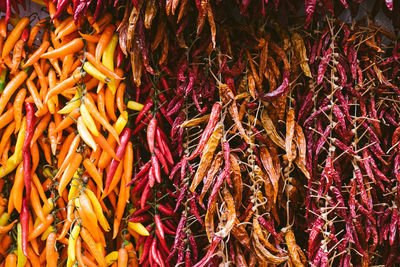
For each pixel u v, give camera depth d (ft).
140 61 5.91
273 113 6.07
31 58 5.89
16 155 5.94
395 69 6.18
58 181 6.17
